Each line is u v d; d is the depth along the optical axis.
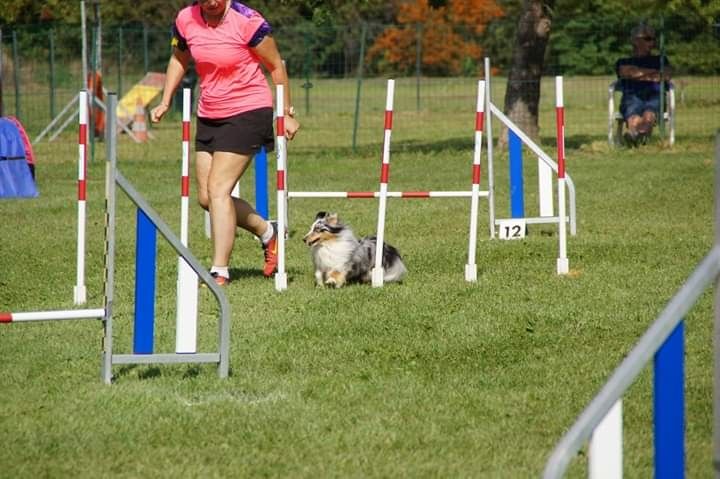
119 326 11.12
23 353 10.00
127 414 8.20
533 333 10.75
